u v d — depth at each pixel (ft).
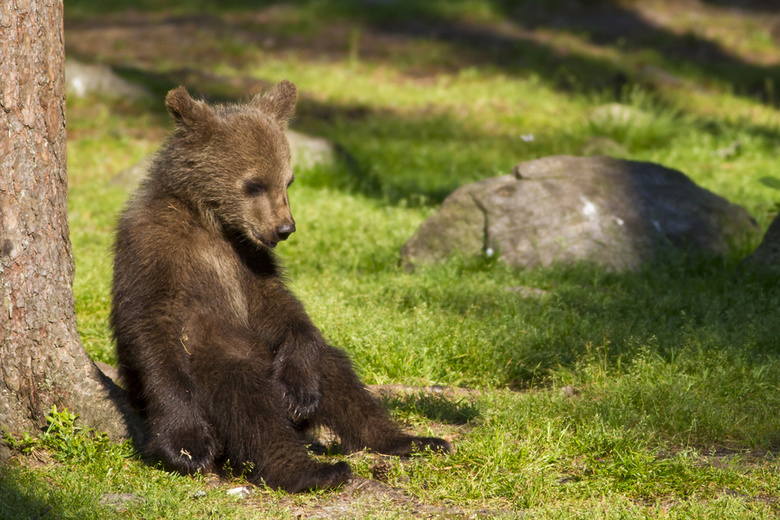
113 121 95.30
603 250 52.08
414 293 45.27
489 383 34.42
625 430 27.86
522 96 112.68
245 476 25.31
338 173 76.33
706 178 76.18
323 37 139.74
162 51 129.90
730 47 141.69
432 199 73.31
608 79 117.91
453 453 26.30
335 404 27.40
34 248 25.66
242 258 29.35
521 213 54.13
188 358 26.27
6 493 22.02
